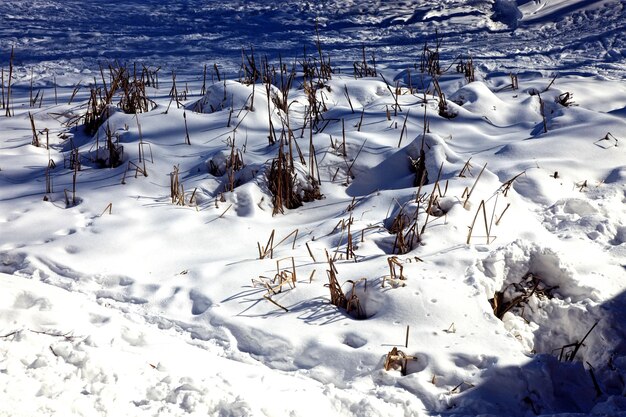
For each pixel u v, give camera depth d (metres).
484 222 4.47
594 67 8.77
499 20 12.21
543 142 5.78
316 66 8.38
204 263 4.23
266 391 2.97
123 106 6.90
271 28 12.03
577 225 4.64
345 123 6.43
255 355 3.48
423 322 3.50
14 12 13.23
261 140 6.06
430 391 3.10
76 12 13.42
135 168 5.57
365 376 3.23
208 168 5.55
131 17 13.03
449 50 10.12
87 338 3.28
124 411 2.73
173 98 7.46
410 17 12.42
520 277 3.92
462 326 3.47
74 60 9.86
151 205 5.03
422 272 3.83
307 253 4.28
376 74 8.57
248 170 5.32
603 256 4.27
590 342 3.59
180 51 10.46
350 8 13.15
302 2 13.66
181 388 2.88
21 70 9.29
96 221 4.77
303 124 6.49
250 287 3.94
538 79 8.03
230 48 10.62
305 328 3.56
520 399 3.09
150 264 4.30
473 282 3.74
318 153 5.62
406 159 5.53
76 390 2.83
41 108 7.27
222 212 4.91
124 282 4.12
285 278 3.93
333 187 5.41
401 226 4.22
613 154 5.65
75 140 6.48
